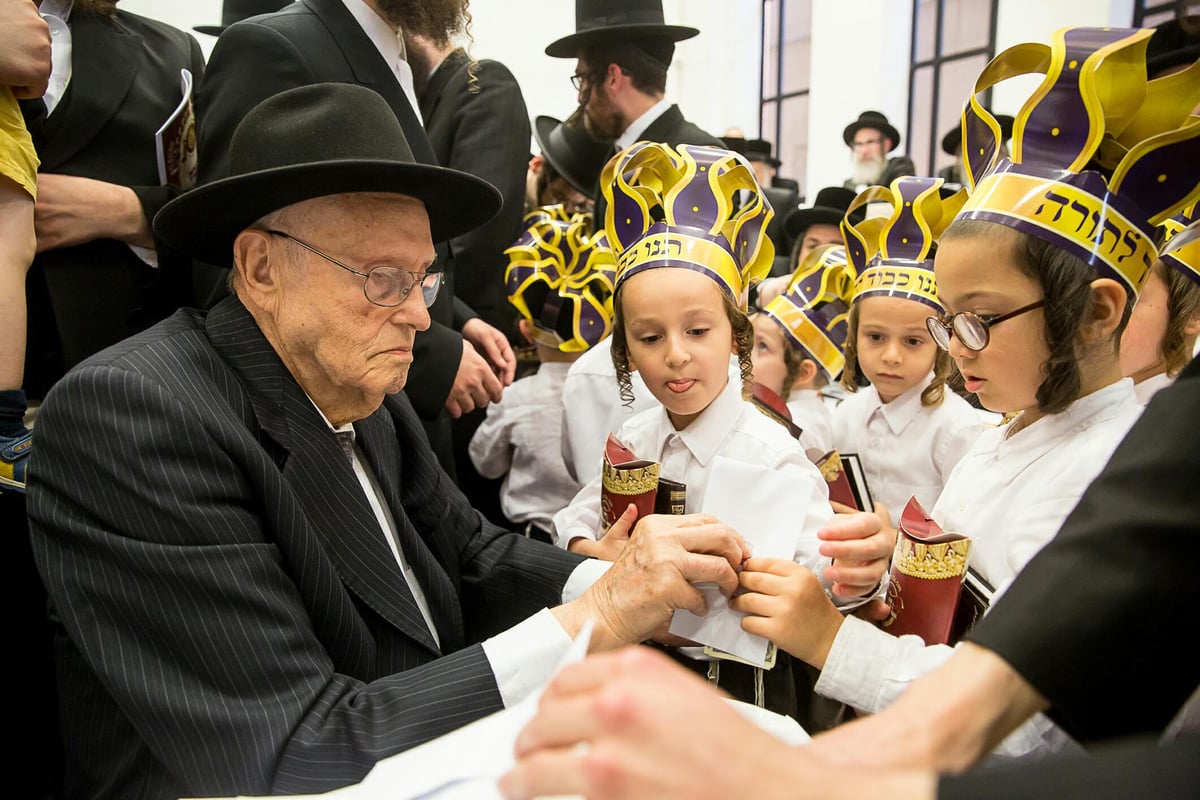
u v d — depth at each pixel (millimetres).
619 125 2727
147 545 997
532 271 2273
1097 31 1000
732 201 1493
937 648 1031
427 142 1938
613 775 430
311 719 992
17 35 1367
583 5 2678
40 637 1566
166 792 1069
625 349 1537
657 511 1409
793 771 430
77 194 1587
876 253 1881
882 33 6930
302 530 1118
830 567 1195
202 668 988
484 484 2785
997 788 417
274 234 1158
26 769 1564
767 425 1450
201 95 1724
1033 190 978
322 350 1172
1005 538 1104
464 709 1035
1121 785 405
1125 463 575
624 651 490
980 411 2100
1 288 1408
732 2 9242
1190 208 1179
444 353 1978
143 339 1172
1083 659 526
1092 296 970
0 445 1389
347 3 1835
